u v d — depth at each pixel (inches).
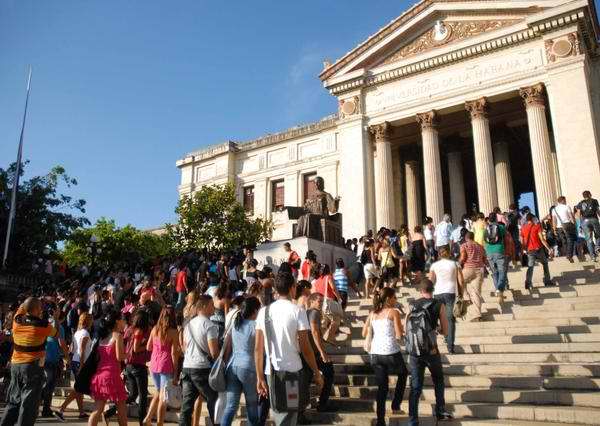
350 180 1183.6
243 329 255.3
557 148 955.3
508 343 397.7
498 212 671.8
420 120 1130.7
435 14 1145.4
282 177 1539.1
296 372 216.1
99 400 293.7
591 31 1027.3
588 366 323.3
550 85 984.9
